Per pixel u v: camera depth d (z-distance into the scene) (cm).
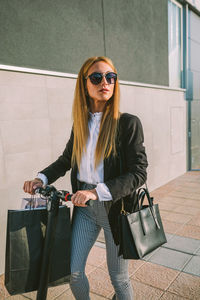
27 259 142
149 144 516
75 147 163
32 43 288
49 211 139
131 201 152
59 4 318
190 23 655
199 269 256
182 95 635
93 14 371
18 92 275
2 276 255
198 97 694
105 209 150
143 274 250
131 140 145
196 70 686
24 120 282
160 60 547
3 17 259
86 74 157
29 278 142
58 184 330
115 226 149
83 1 353
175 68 625
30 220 145
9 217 143
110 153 148
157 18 529
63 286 238
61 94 325
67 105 334
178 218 386
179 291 223
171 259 276
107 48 401
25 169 284
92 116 159
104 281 242
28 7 282
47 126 309
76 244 158
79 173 162
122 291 159
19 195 278
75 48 344
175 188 541
